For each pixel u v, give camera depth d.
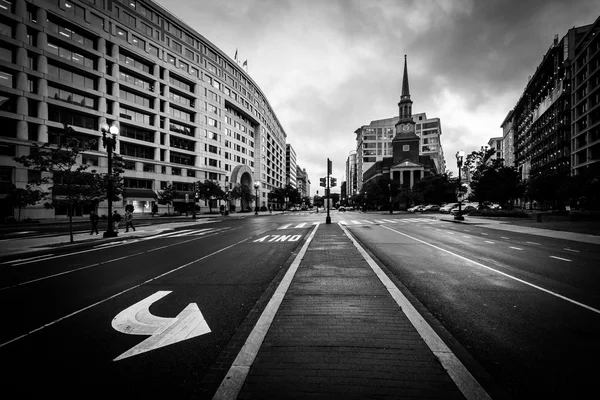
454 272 7.50
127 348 3.70
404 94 94.19
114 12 41.12
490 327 4.16
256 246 12.55
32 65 32.91
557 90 58.16
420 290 5.96
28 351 3.65
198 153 56.06
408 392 2.59
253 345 3.42
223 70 64.00
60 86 35.12
